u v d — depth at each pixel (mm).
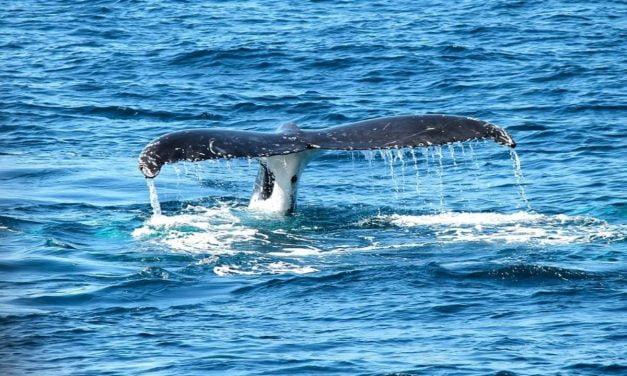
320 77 111812
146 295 48344
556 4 151375
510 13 145375
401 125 53219
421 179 73000
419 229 57500
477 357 41125
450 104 99438
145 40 131500
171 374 39812
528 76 109375
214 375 39812
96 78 111375
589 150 81062
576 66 112625
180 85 109000
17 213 62219
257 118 96312
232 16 147000
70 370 40031
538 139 85375
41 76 112125
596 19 140500
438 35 131125
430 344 42500
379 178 73250
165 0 160000
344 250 53750
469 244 54531
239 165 75625
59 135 88312
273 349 42156
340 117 95938
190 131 52000
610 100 98312
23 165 76250
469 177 73500
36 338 43188
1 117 93938
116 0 159625
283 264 51875
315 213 60375
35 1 160500
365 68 114750
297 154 58281
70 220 60531
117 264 52656
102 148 83688
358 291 48312
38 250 54812
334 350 42000
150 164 50438
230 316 45750
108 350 41938
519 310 45906
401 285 48875
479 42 126562
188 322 45062
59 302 47500
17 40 131375
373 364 40625
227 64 117812
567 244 54438
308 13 148750
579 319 44750
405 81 109312
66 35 134750
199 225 57812
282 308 46562
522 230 57125
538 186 70312
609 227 57688
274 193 59656
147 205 64188
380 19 142875
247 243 54844
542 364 40469
